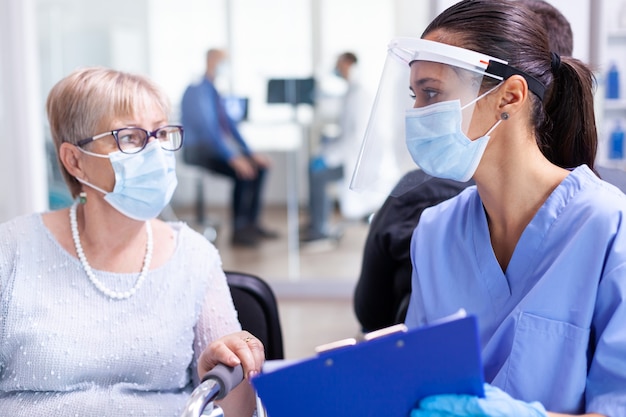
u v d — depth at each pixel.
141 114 1.36
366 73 5.27
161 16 4.99
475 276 1.14
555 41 1.53
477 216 1.17
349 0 5.32
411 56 1.09
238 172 5.29
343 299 4.44
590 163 1.17
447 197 1.62
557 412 1.02
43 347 1.28
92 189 1.36
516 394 1.04
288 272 4.87
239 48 5.28
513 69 1.03
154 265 1.38
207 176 5.34
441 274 1.18
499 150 1.08
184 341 1.36
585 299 1.01
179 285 1.38
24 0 3.62
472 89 1.04
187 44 5.16
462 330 0.76
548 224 1.07
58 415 1.27
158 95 1.40
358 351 0.75
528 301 1.04
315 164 5.27
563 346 1.02
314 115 5.29
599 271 1.00
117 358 1.31
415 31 5.32
